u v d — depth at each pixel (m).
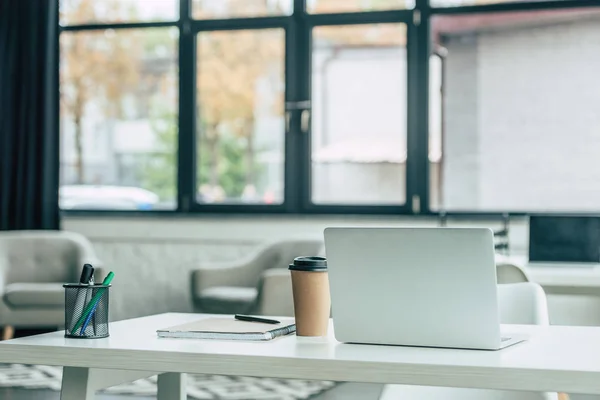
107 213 6.73
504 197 6.10
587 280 4.43
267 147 6.53
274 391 4.63
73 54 6.87
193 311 5.63
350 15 6.33
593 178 5.95
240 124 6.57
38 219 6.62
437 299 1.76
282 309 4.88
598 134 5.93
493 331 1.73
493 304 1.72
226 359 1.69
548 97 6.02
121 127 6.80
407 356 1.67
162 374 2.31
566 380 1.51
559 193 6.01
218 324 2.04
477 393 2.42
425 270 1.76
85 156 6.86
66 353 1.78
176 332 1.93
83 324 1.90
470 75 6.14
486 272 1.71
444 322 1.76
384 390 2.46
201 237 6.45
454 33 6.17
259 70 6.54
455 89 6.17
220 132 6.62
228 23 6.55
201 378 5.04
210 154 6.63
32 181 6.63
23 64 6.65
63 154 6.88
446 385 1.57
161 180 6.72
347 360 1.62
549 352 1.72
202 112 6.65
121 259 6.59
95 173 6.84
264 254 5.75
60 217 6.68
